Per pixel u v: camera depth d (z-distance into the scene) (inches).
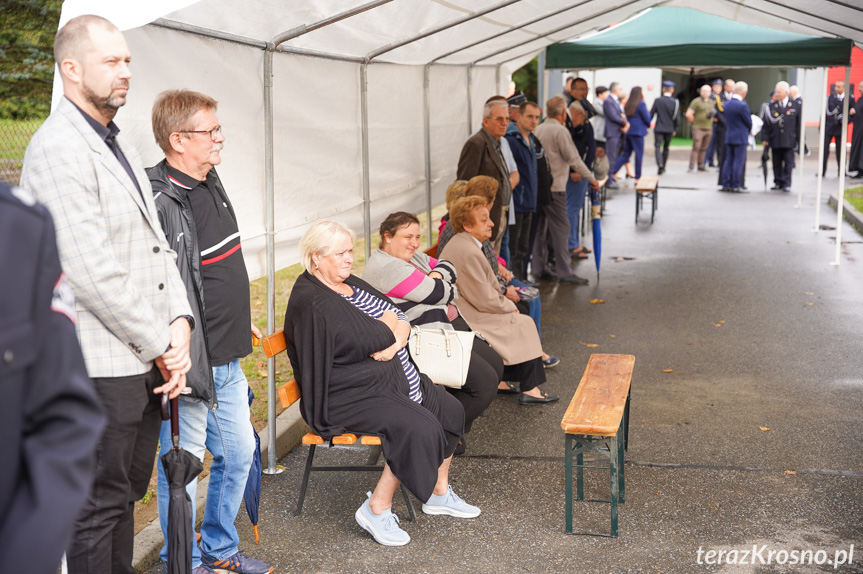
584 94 398.3
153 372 108.5
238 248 132.0
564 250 373.1
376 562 145.5
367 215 257.4
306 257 155.6
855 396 227.5
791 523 156.6
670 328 303.1
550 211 368.8
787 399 226.7
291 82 202.1
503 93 445.7
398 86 294.0
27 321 45.6
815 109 1071.6
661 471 181.9
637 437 202.2
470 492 174.2
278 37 179.8
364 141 252.8
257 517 145.9
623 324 309.7
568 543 150.9
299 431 205.3
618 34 425.1
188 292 120.6
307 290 154.4
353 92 244.2
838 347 274.8
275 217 196.5
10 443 44.5
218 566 139.1
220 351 128.9
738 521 157.8
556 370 257.6
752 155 1042.7
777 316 316.8
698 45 398.3
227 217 130.4
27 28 455.8
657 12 442.0
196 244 121.9
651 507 164.7
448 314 203.2
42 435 46.5
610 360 188.1
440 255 221.3
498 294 220.4
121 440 104.3
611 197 685.9
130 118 141.3
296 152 207.5
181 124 122.2
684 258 433.1
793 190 707.4
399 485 175.2
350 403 152.5
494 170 290.4
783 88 687.7
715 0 364.5
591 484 176.4
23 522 44.0
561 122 363.3
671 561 143.2
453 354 176.7
